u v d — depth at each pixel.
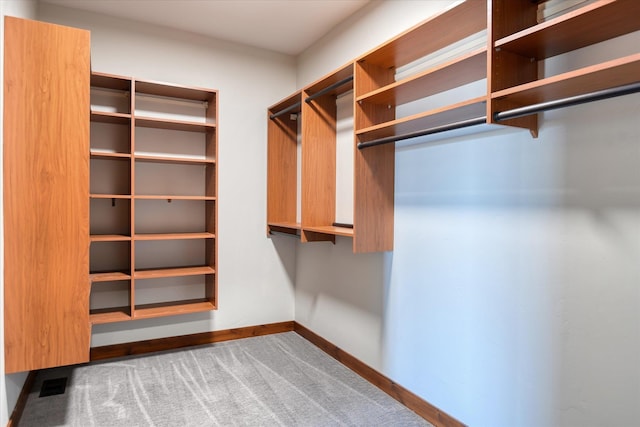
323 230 2.40
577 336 1.39
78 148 1.81
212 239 2.94
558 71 1.44
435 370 1.98
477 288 1.76
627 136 1.25
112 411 2.03
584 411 1.37
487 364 1.71
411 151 2.14
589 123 1.35
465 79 1.72
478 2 1.46
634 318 1.23
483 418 1.73
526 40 1.30
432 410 1.98
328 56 3.00
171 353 2.88
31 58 1.72
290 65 3.46
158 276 2.63
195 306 2.87
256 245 3.33
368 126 2.14
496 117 1.35
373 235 2.18
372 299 2.45
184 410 2.05
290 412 2.04
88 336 1.83
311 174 2.70
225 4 2.60
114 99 2.79
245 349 2.98
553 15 1.46
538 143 1.51
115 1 2.57
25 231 1.71
